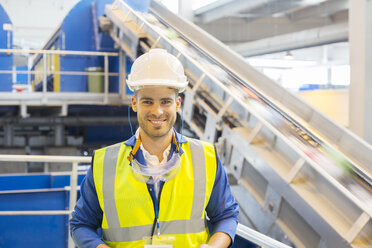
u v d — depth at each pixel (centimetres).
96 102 883
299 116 452
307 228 318
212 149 147
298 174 326
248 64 532
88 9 996
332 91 795
